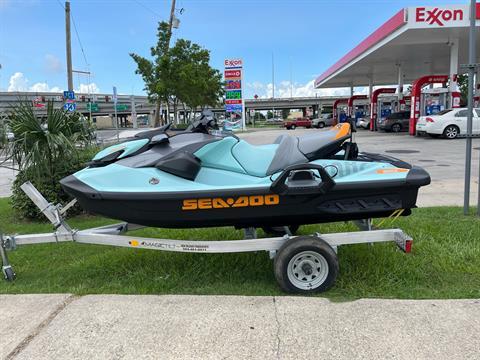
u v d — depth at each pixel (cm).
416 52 2544
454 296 354
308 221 379
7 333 313
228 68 3862
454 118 1994
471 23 579
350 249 462
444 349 279
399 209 367
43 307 353
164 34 2286
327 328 308
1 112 639
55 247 527
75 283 410
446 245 469
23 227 627
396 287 374
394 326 308
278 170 374
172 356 279
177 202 350
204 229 554
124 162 373
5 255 417
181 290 386
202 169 370
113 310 344
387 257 437
